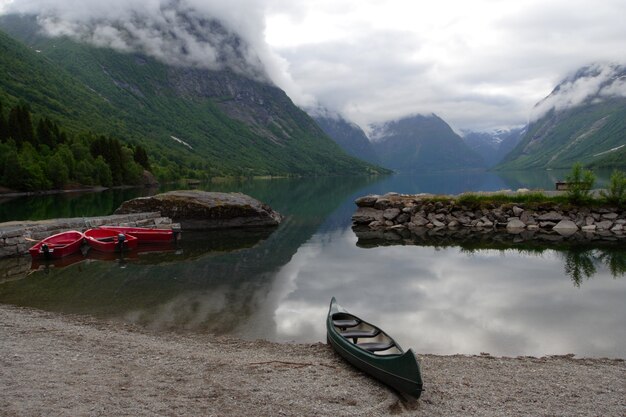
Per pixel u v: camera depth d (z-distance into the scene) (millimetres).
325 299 24172
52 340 16250
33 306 22625
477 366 15156
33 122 173625
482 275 29766
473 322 20484
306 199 99875
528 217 50750
